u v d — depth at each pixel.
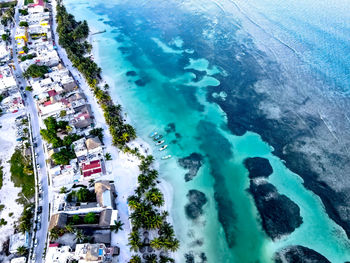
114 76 163.12
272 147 112.94
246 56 173.62
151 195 86.25
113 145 110.81
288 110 129.88
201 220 88.75
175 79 158.50
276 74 154.38
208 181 101.25
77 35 189.62
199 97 143.25
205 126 125.31
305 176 100.69
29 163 102.88
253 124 124.38
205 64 170.00
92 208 84.94
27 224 82.69
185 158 110.19
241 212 91.00
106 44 199.88
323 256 78.50
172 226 84.38
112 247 76.50
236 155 110.81
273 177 101.31
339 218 87.62
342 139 113.31
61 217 81.88
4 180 98.31
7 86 139.88
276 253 79.88
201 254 79.94
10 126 121.12
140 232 82.00
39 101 132.00
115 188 95.25
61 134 116.31
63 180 97.19
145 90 150.25
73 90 142.50
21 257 75.81
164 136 120.25
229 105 136.25
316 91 139.75
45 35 195.25
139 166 98.31
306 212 89.62
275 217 88.94
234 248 81.62
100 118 126.25
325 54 167.12
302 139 114.69
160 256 74.00
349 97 134.38
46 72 151.88
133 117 131.62
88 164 100.38
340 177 99.25
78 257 71.75
